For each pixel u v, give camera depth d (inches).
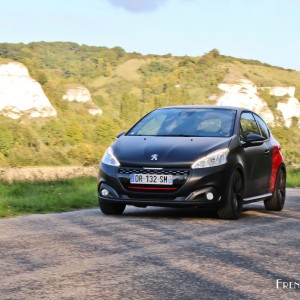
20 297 145.9
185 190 305.6
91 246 219.0
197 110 361.4
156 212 343.0
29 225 275.4
